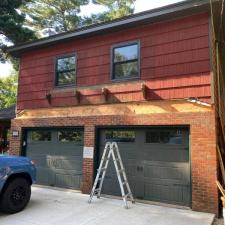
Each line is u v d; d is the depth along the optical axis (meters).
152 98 9.04
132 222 6.81
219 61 8.91
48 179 11.01
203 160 7.92
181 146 8.51
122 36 9.91
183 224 6.72
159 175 8.74
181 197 8.31
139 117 9.12
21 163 7.67
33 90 11.94
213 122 7.93
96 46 10.46
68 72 11.11
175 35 8.88
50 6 26.23
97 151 9.97
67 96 10.91
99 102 10.10
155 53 9.16
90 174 9.82
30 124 11.70
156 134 8.98
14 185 7.42
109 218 7.08
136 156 9.20
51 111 11.26
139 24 9.45
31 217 7.09
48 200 8.74
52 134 11.25
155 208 8.04
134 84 9.45
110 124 9.68
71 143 10.69
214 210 7.62
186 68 8.57
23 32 17.75
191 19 8.67
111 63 10.01
